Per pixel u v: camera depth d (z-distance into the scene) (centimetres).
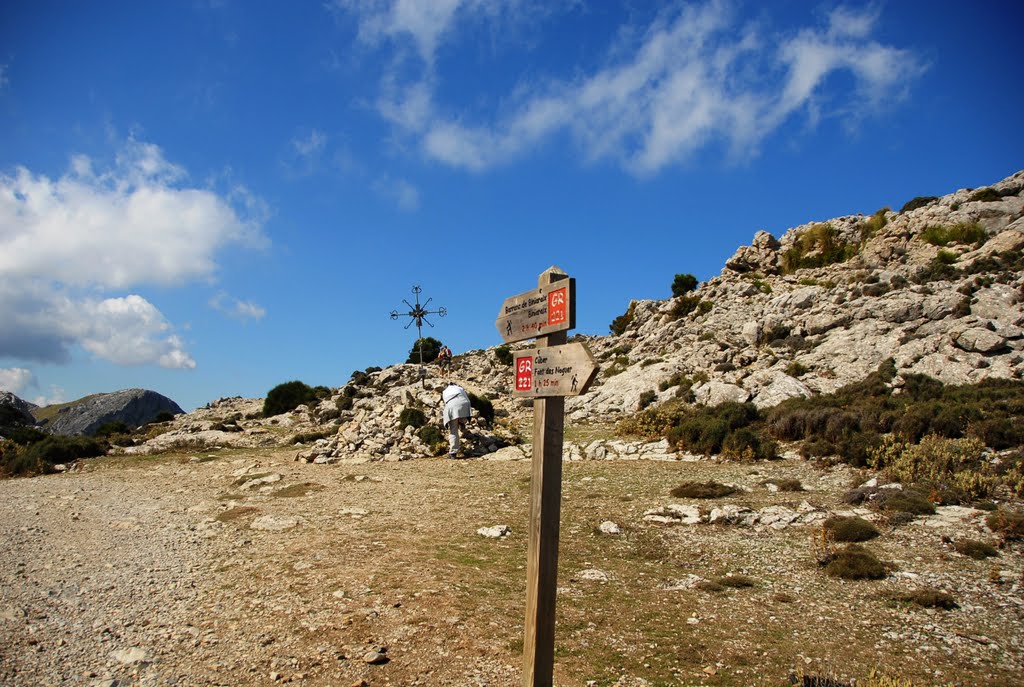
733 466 1902
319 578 969
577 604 885
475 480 1875
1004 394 2044
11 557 1127
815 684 650
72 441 2559
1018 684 657
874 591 928
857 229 4972
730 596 918
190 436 3047
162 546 1192
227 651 714
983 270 3306
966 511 1258
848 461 1781
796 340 3369
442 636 755
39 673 663
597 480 1780
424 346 5934
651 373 3550
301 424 3697
